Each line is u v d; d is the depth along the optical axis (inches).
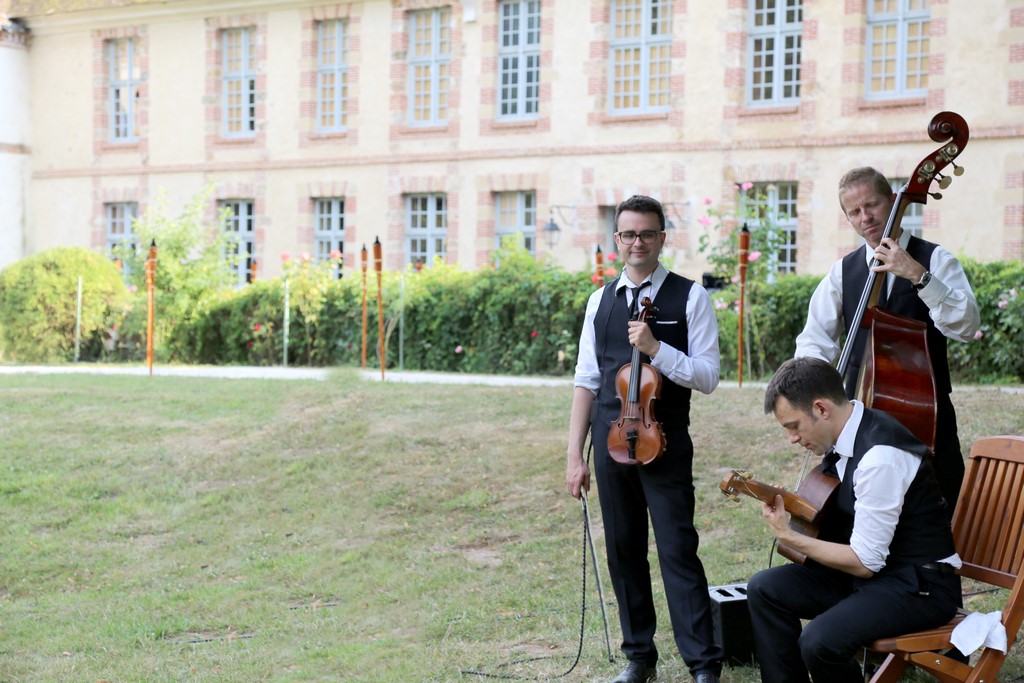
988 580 158.9
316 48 897.5
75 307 749.9
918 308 175.0
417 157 855.1
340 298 701.3
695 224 757.3
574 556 277.0
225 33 938.1
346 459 374.3
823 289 188.5
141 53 962.7
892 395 163.0
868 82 711.7
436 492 336.5
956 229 674.8
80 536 331.0
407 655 221.0
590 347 190.4
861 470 147.0
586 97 792.9
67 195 1001.5
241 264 937.5
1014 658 182.2
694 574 178.7
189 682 220.2
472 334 650.2
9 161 1000.9
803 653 148.7
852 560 145.3
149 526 337.1
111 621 263.0
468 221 839.1
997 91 662.5
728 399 399.2
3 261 997.8
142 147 965.8
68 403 473.4
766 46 748.6
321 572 288.2
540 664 205.3
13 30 994.1
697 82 754.8
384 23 864.9
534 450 359.6
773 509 151.7
